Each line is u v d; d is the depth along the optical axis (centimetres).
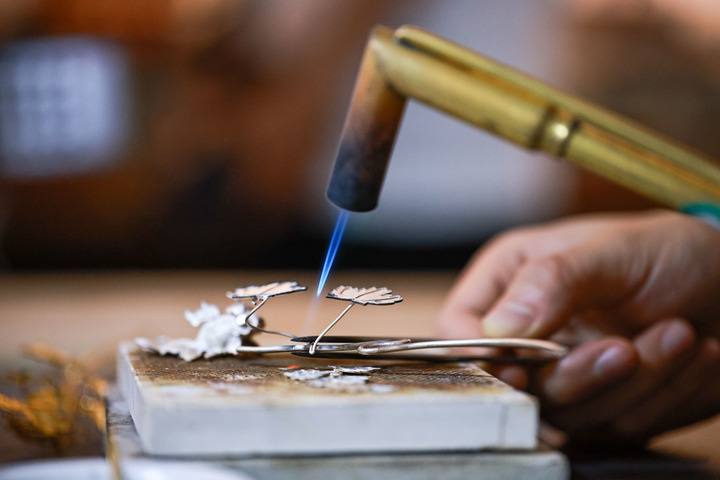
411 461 38
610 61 182
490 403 39
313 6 181
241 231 190
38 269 182
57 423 47
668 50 179
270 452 38
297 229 192
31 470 36
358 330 81
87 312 99
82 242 185
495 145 195
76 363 52
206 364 43
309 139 188
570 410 48
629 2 179
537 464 38
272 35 182
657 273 51
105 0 176
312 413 38
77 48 178
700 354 48
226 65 183
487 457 38
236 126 185
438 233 198
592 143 44
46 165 181
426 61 44
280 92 185
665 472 46
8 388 54
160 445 38
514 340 42
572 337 52
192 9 179
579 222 57
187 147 185
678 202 44
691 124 179
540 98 44
